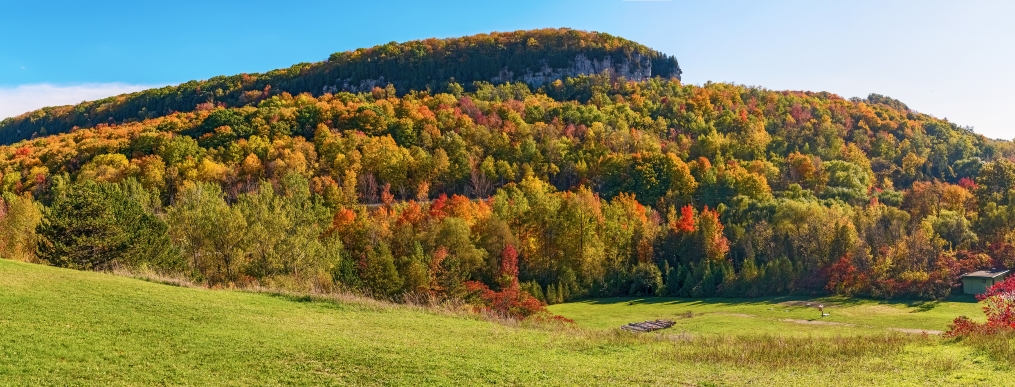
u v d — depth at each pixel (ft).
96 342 59.26
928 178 447.01
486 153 433.07
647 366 64.44
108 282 89.92
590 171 414.41
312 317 84.89
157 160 355.56
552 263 282.15
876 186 427.74
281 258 167.32
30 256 171.94
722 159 425.69
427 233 248.93
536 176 399.03
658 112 559.79
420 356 64.18
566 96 635.25
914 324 187.42
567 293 261.85
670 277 277.03
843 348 74.74
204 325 71.20
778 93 618.44
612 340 82.23
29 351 53.88
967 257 262.06
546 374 58.75
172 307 78.54
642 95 606.14
